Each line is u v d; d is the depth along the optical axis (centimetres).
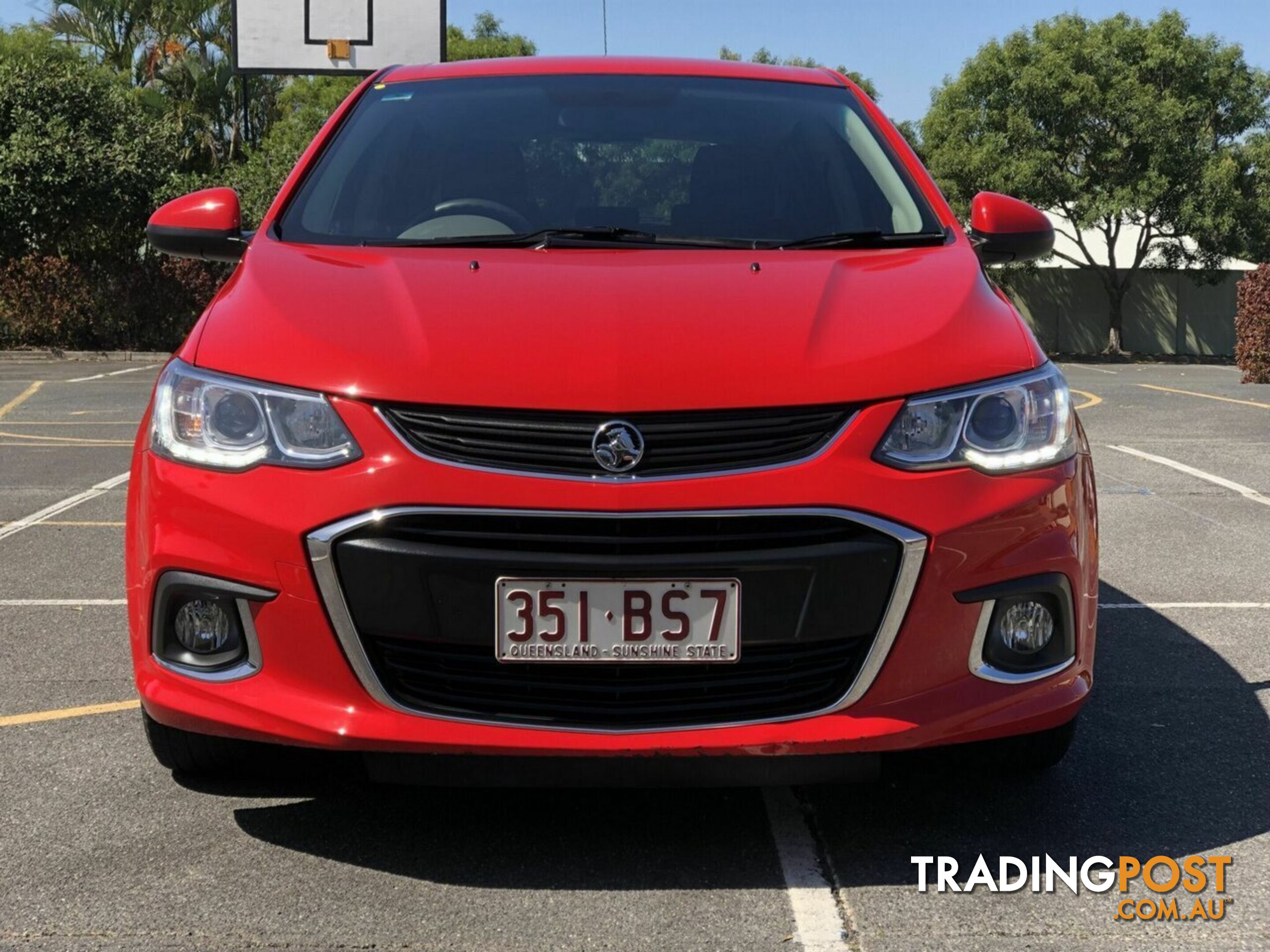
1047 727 253
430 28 1861
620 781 240
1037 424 252
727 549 233
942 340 254
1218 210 2705
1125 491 712
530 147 346
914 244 317
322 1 1850
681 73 384
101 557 539
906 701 241
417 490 231
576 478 231
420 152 346
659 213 327
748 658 235
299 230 319
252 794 287
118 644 412
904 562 236
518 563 230
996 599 245
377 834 266
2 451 866
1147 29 2770
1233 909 237
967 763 290
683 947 221
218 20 2828
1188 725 338
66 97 2045
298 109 2994
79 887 242
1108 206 2673
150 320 2075
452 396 235
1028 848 262
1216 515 643
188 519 242
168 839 264
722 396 236
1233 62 2759
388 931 225
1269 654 406
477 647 236
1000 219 349
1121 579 512
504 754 237
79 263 2116
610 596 231
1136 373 1916
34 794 287
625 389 235
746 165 343
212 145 2703
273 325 256
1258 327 1534
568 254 297
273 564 235
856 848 261
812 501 233
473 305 258
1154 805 285
